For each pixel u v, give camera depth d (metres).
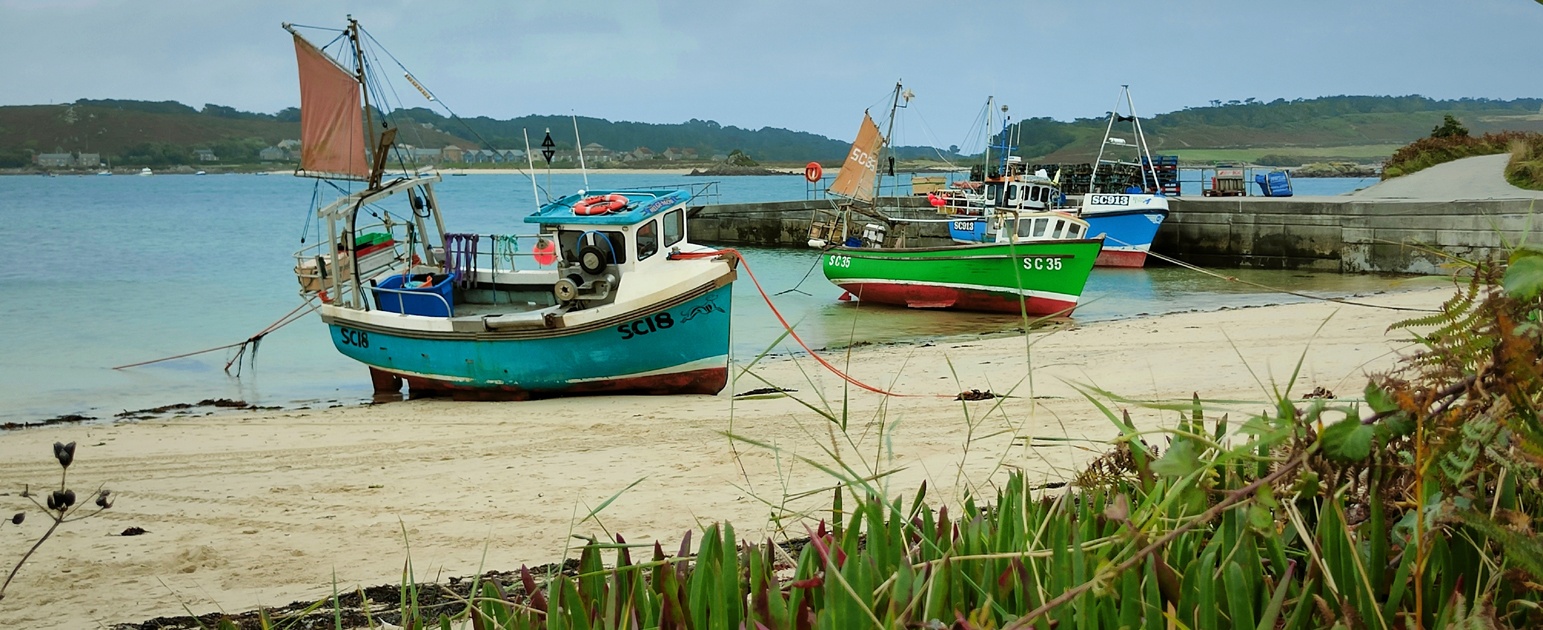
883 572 2.37
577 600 2.21
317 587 6.38
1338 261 32.94
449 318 15.02
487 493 8.77
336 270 16.14
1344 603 1.93
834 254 26.62
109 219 59.25
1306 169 164.00
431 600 5.49
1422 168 51.12
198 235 47.88
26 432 13.10
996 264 23.89
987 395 12.09
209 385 17.44
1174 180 45.81
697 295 14.05
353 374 18.23
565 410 13.56
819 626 2.03
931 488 7.04
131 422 13.82
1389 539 2.36
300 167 17.41
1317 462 1.98
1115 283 30.91
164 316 25.16
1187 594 2.09
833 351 19.22
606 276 14.77
